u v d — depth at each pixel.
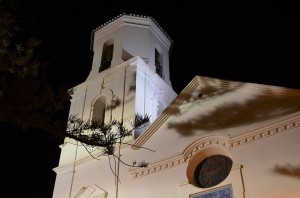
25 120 10.93
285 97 14.73
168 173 15.95
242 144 14.52
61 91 11.68
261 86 15.48
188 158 15.76
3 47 11.26
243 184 13.59
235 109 15.80
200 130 16.30
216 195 14.04
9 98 10.67
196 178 15.49
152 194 15.84
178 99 17.86
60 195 19.19
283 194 12.63
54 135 11.42
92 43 27.59
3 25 11.38
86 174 19.11
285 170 13.03
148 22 26.08
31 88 10.99
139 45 24.59
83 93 23.38
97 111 22.19
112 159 18.55
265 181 13.21
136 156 17.66
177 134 16.95
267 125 14.23
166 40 27.66
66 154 20.98
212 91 17.05
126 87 21.44
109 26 26.33
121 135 12.55
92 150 19.62
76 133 11.73
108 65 24.75
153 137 17.67
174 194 15.20
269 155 13.65
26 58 11.39
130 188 16.75
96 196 17.73
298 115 13.74
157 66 25.78
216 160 15.48
